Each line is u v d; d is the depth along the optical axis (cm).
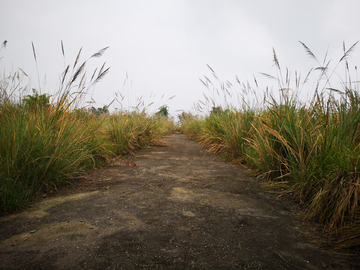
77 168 331
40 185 255
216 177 345
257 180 327
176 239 161
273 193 270
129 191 271
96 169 376
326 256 143
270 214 209
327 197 195
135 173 361
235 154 487
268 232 174
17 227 175
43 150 257
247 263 135
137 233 168
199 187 294
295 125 287
